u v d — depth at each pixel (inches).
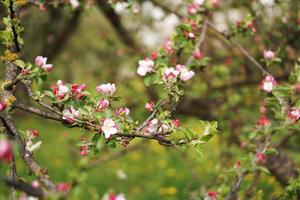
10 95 102.3
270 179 208.1
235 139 199.3
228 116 206.1
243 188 151.3
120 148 318.0
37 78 109.5
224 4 196.7
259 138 140.1
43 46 257.9
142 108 211.2
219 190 138.4
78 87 102.5
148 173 308.0
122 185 281.7
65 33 261.3
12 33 108.3
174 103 108.8
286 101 131.0
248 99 209.6
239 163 133.6
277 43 193.5
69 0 152.5
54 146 356.8
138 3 221.3
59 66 324.8
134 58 229.9
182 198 254.8
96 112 96.7
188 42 134.3
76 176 72.3
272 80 131.1
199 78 215.8
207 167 259.8
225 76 204.5
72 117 97.4
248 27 150.0
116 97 104.5
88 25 349.4
